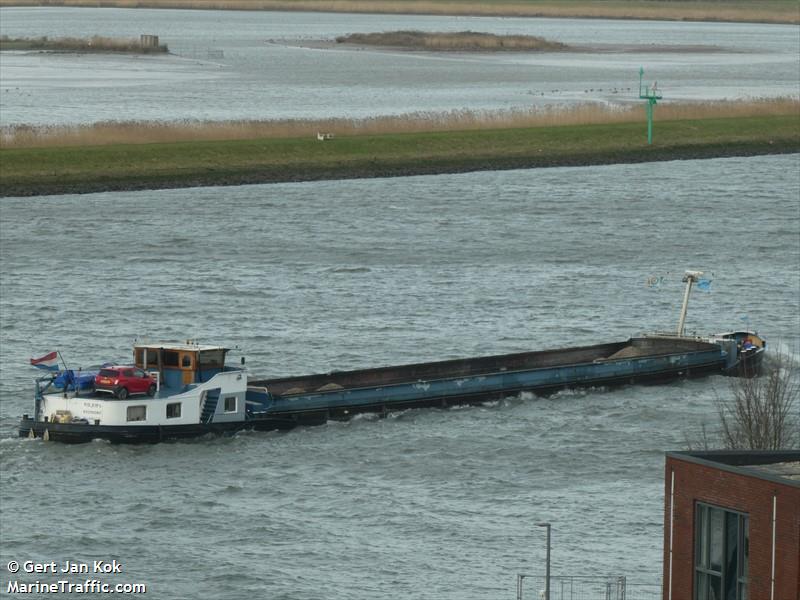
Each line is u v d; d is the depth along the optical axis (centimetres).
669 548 16100
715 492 15538
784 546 14862
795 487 14762
